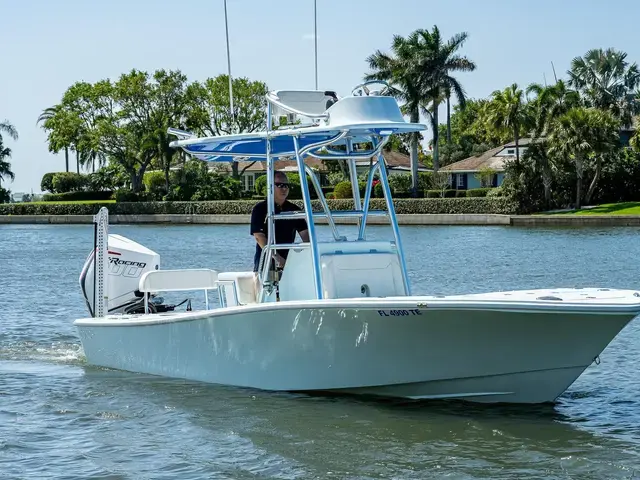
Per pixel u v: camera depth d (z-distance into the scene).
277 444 8.42
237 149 10.80
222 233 53.28
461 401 9.30
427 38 68.12
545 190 59.53
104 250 11.95
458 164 82.75
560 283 22.50
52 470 7.87
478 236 43.50
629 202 61.16
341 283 9.60
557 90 62.97
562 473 7.61
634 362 11.82
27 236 55.12
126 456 8.23
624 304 8.11
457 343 8.76
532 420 8.95
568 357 8.66
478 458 7.97
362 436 8.55
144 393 10.27
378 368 9.16
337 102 9.43
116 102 84.12
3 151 109.44
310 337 9.38
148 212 73.44
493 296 8.70
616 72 84.88
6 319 16.92
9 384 10.98
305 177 9.67
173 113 83.50
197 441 8.59
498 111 62.12
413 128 9.29
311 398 9.69
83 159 99.81
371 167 10.05
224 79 83.81
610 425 8.91
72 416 9.56
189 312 10.82
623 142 85.06
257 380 9.97
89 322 11.80
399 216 59.25
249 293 10.55
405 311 8.70
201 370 10.46
